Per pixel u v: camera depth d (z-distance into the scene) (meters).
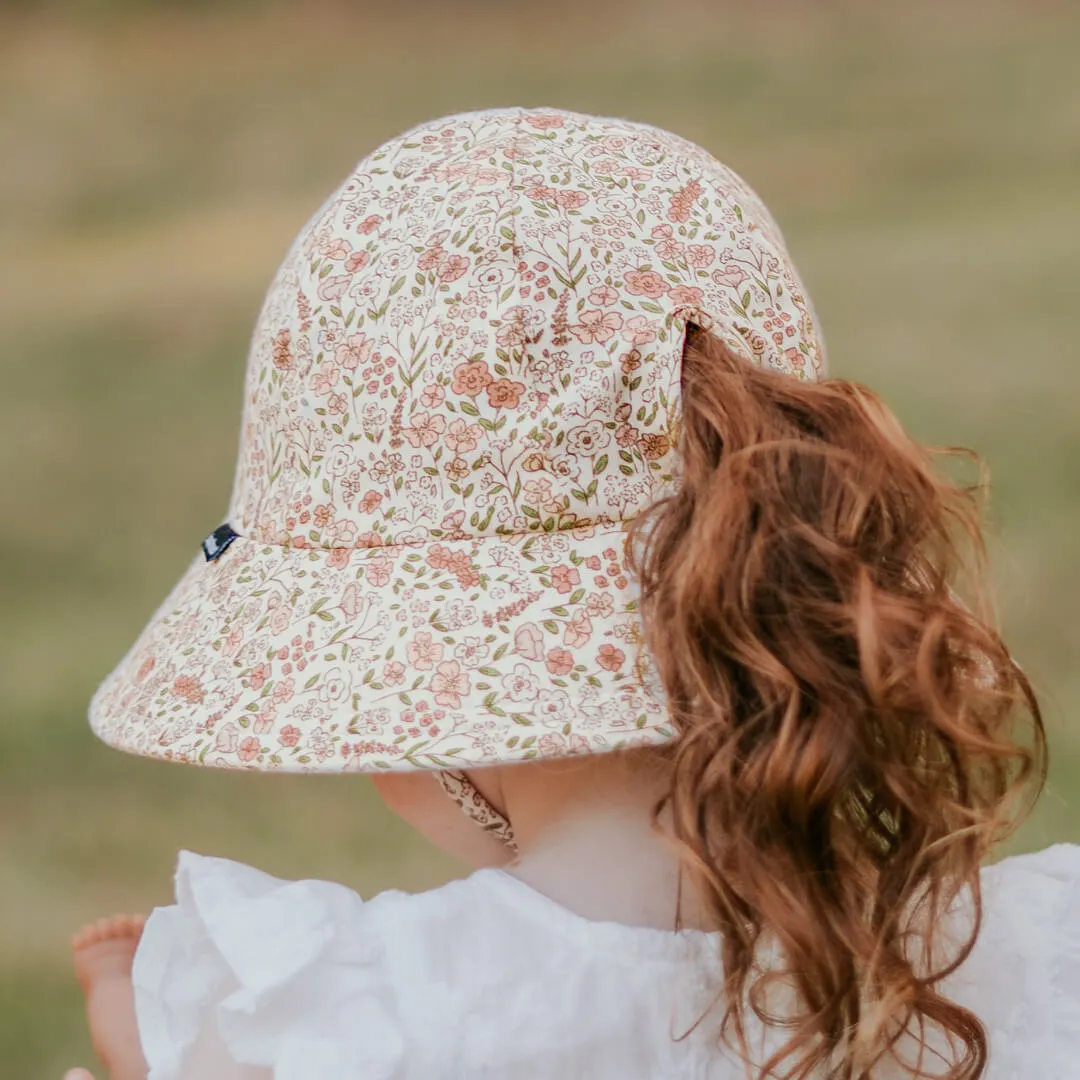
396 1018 1.37
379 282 1.52
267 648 1.50
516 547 1.47
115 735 1.55
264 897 1.42
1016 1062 1.53
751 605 1.35
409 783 1.61
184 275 11.46
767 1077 1.41
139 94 15.59
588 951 1.41
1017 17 16.45
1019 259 10.05
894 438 1.41
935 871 1.41
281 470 1.58
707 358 1.46
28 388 9.43
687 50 16.27
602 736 1.40
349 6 17.66
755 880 1.35
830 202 11.94
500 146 1.58
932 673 1.36
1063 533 5.79
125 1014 1.69
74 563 6.86
